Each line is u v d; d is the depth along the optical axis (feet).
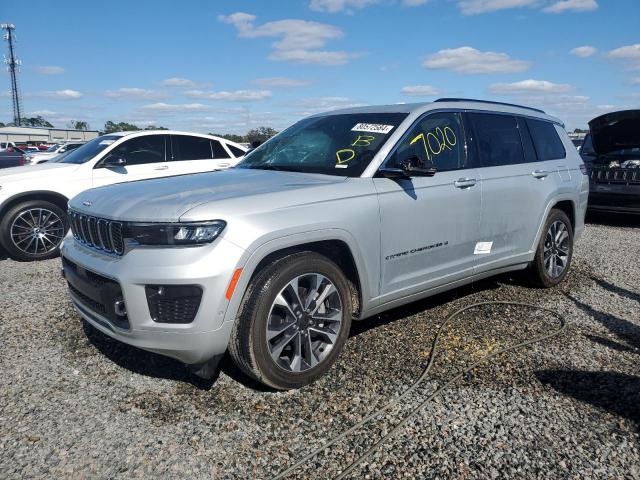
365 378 11.34
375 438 9.23
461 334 13.78
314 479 8.20
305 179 11.96
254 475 8.27
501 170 15.37
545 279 17.48
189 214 9.55
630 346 13.24
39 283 18.63
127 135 26.43
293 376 10.61
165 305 9.55
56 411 9.98
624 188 29.84
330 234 10.92
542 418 9.89
